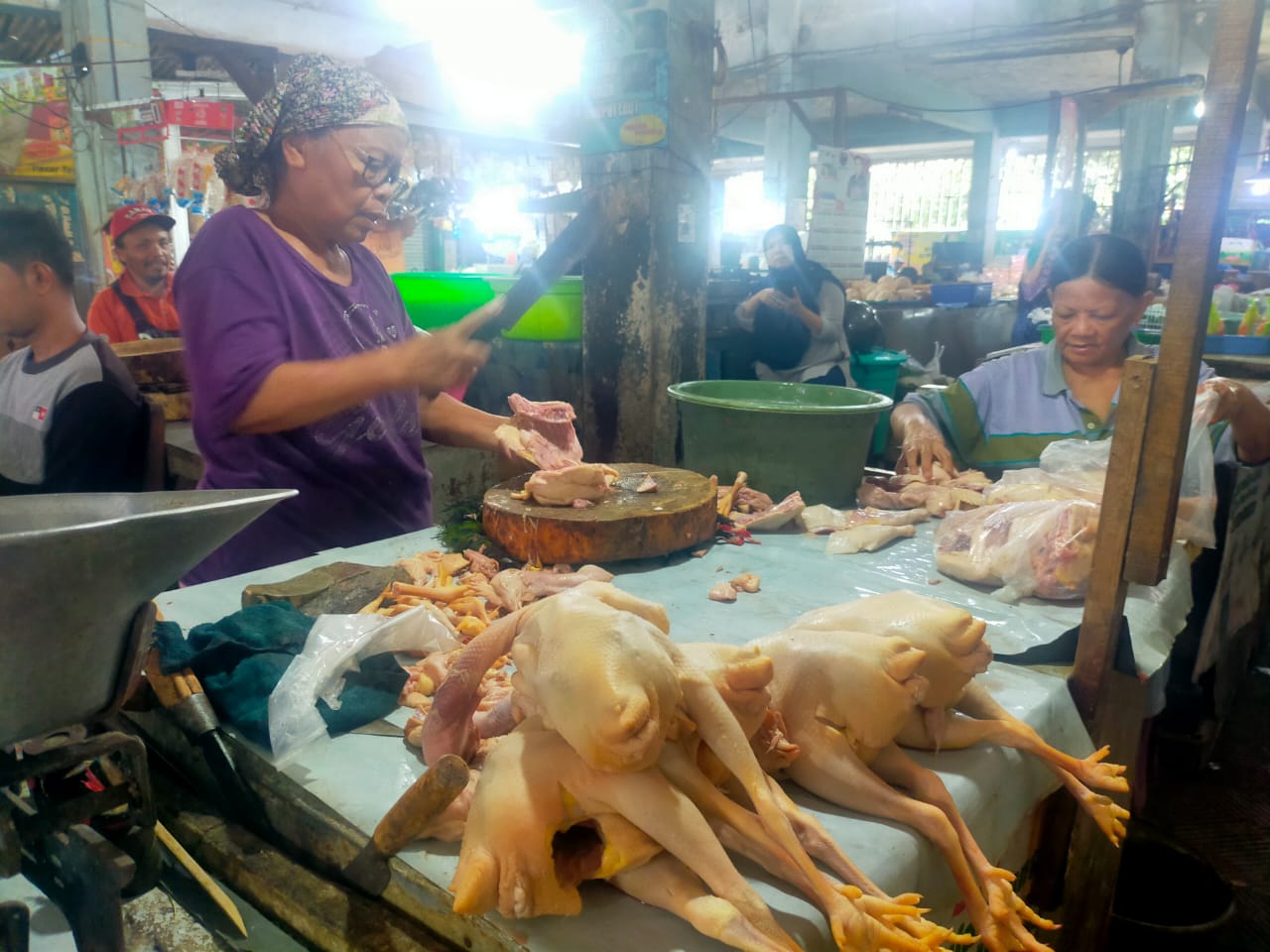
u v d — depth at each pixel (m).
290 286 2.23
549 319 4.88
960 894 1.29
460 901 0.97
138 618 0.95
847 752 1.25
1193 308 1.48
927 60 12.05
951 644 1.32
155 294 5.04
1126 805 1.93
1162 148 9.12
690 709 1.10
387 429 2.53
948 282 10.77
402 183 2.46
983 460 3.06
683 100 4.38
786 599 2.03
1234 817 3.44
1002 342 8.93
